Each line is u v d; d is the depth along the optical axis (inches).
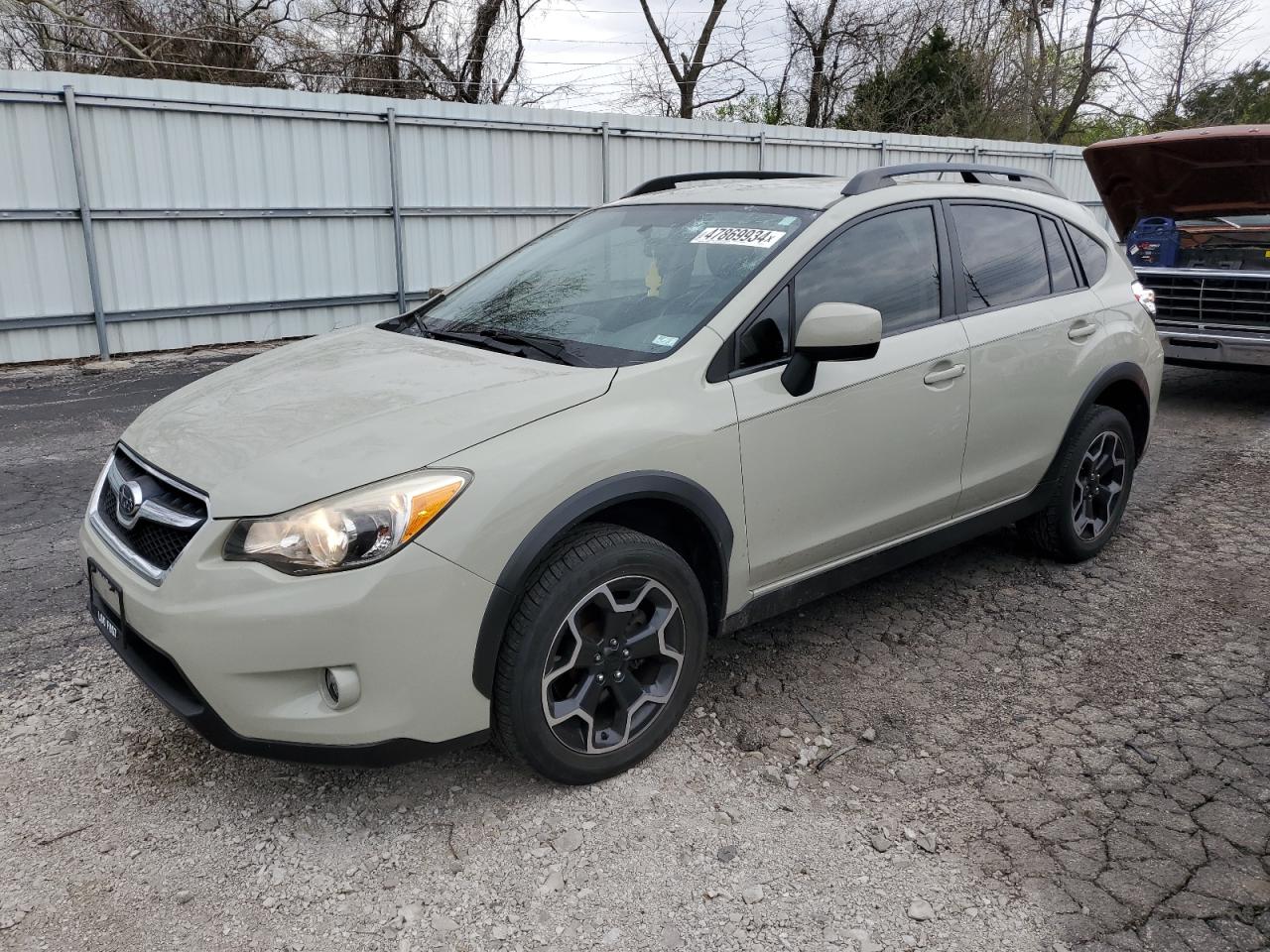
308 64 925.8
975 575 177.3
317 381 118.0
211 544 94.4
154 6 863.7
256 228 449.4
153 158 415.5
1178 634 153.6
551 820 105.8
